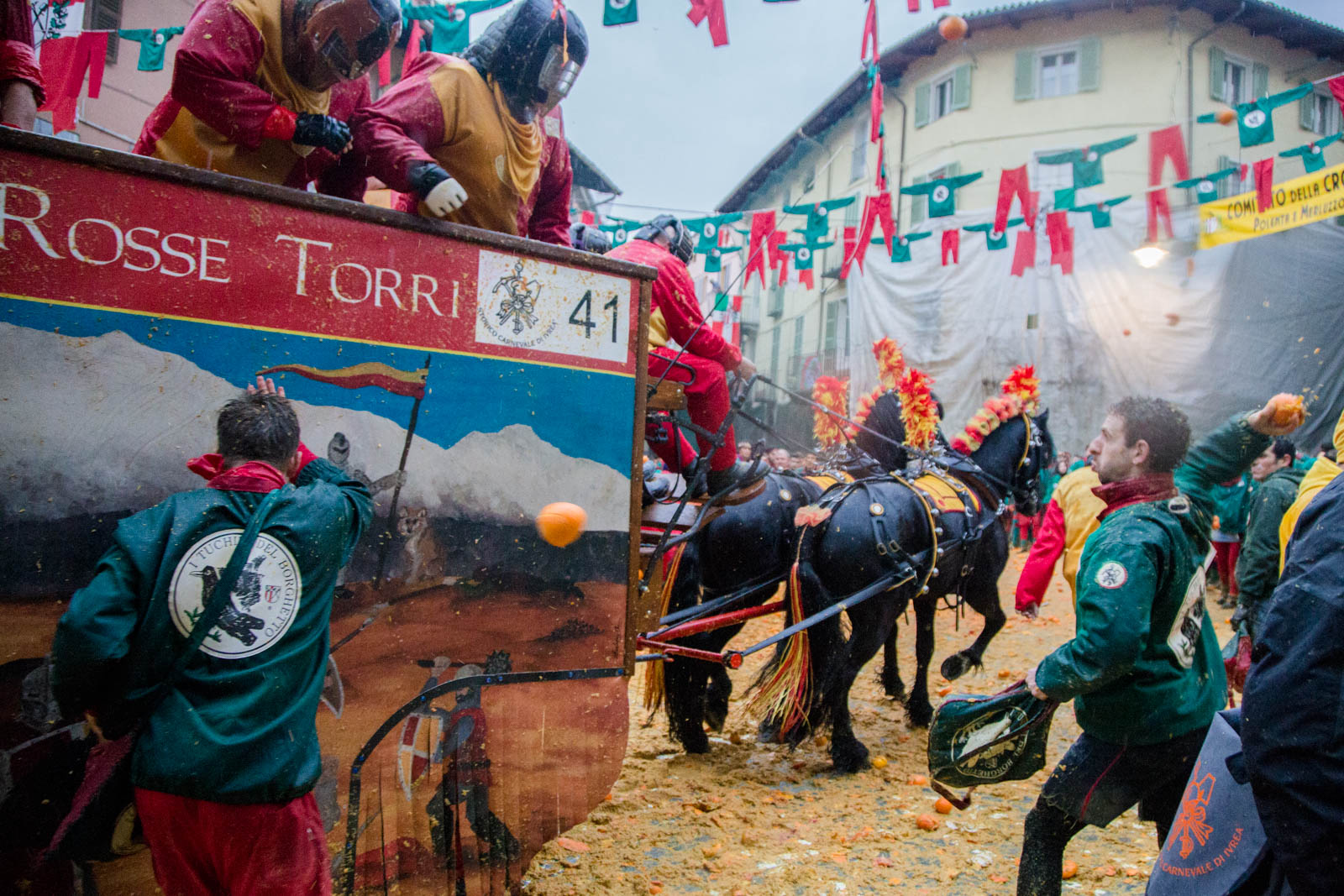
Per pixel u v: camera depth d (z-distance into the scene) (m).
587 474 2.93
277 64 2.67
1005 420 6.30
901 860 3.85
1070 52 18.81
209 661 2.02
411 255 2.58
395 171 2.69
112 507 2.18
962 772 2.98
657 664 5.16
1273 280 17.75
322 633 2.24
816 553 4.92
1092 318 17.91
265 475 2.19
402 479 2.59
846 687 4.89
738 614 4.73
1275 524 4.82
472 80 2.94
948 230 7.79
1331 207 9.63
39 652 2.10
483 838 2.77
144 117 8.50
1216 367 17.41
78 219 2.13
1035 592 5.16
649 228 4.46
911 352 19.22
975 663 6.02
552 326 2.85
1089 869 3.76
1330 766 1.57
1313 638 1.60
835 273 20.50
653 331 4.06
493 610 2.76
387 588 2.58
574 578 2.92
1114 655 2.52
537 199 3.69
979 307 18.56
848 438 5.86
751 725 5.81
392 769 2.61
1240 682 4.97
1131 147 18.25
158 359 2.23
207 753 1.95
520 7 2.98
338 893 2.51
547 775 2.88
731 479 4.27
